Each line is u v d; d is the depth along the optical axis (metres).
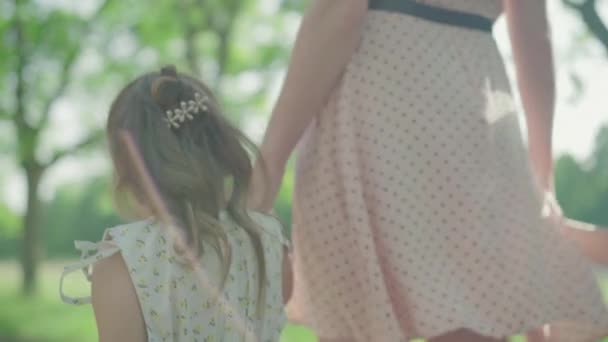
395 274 2.69
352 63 2.73
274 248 2.58
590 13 6.23
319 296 2.79
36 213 21.00
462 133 2.72
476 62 2.78
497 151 2.77
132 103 2.50
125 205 2.50
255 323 2.51
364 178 2.71
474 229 2.71
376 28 2.73
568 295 2.79
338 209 2.73
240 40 19.53
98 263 2.38
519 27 2.95
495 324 2.70
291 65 2.71
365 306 2.70
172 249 2.38
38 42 18.59
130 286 2.35
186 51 18.50
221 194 2.46
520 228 2.76
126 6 18.59
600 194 25.98
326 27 2.67
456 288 2.70
